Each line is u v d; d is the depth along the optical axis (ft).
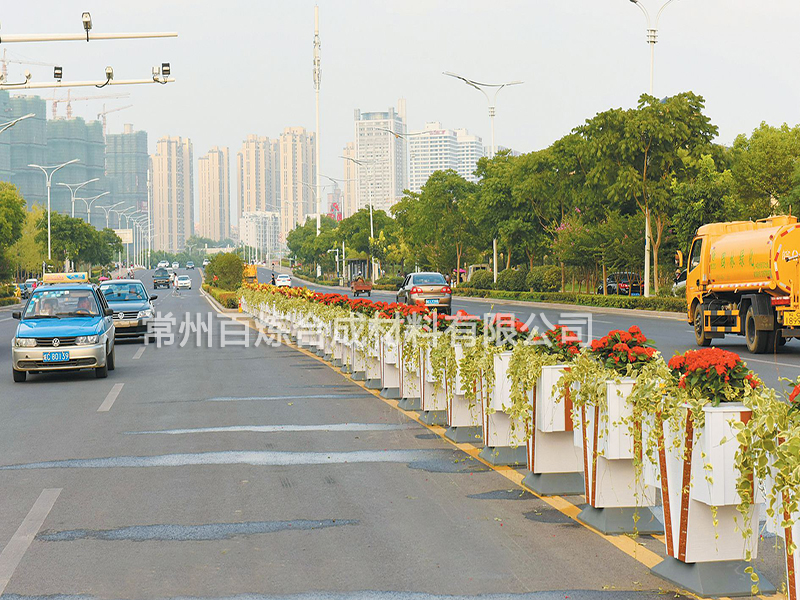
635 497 25.52
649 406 22.47
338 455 37.65
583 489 30.50
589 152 155.74
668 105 149.89
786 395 20.48
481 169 253.03
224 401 54.19
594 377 25.55
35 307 71.77
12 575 22.68
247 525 27.14
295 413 48.96
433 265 297.74
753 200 188.44
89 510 29.17
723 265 87.10
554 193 203.10
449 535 25.81
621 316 145.18
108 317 72.95
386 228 405.59
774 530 18.38
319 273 495.41
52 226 434.30
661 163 154.30
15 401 56.59
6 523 27.76
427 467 35.17
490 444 35.45
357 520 27.55
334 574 22.44
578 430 27.63
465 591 21.08
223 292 221.66
